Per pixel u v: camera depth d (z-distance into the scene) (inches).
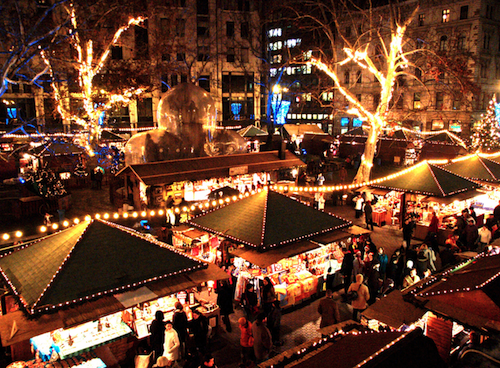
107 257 340.2
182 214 687.7
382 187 721.6
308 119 2593.5
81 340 332.8
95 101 1470.2
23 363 316.5
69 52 1507.1
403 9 1936.5
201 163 876.6
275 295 422.0
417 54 1775.3
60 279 311.6
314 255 517.7
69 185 1123.3
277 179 1003.9
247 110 2379.4
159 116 1061.1
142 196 831.1
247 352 354.6
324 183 1107.9
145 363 327.3
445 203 651.5
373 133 922.1
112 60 1797.5
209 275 361.4
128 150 971.3
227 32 2246.6
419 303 270.4
